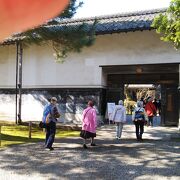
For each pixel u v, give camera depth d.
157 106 23.86
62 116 21.19
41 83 22.03
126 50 19.78
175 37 13.34
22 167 9.78
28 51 22.48
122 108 15.34
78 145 13.61
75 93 20.98
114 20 20.34
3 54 23.30
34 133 17.45
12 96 22.77
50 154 11.67
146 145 13.64
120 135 15.50
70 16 12.71
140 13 20.84
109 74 20.83
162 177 8.80
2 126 19.91
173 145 13.67
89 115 13.09
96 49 20.55
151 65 19.14
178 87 18.45
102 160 10.74
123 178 8.67
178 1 12.94
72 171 9.35
